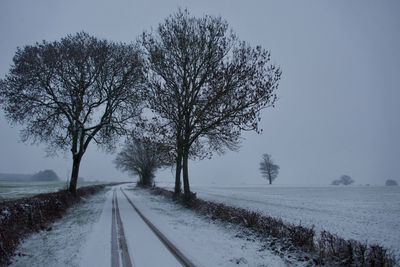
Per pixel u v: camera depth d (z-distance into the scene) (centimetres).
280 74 2417
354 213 2425
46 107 2961
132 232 1375
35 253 1043
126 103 3167
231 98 2450
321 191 6228
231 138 2519
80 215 1994
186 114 2670
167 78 2658
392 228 1741
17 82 2803
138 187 7756
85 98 3141
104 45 3042
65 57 2909
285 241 1148
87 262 920
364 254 930
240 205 3059
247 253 1039
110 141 3316
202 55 2625
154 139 2739
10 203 1499
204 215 1983
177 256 979
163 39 2667
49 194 2225
